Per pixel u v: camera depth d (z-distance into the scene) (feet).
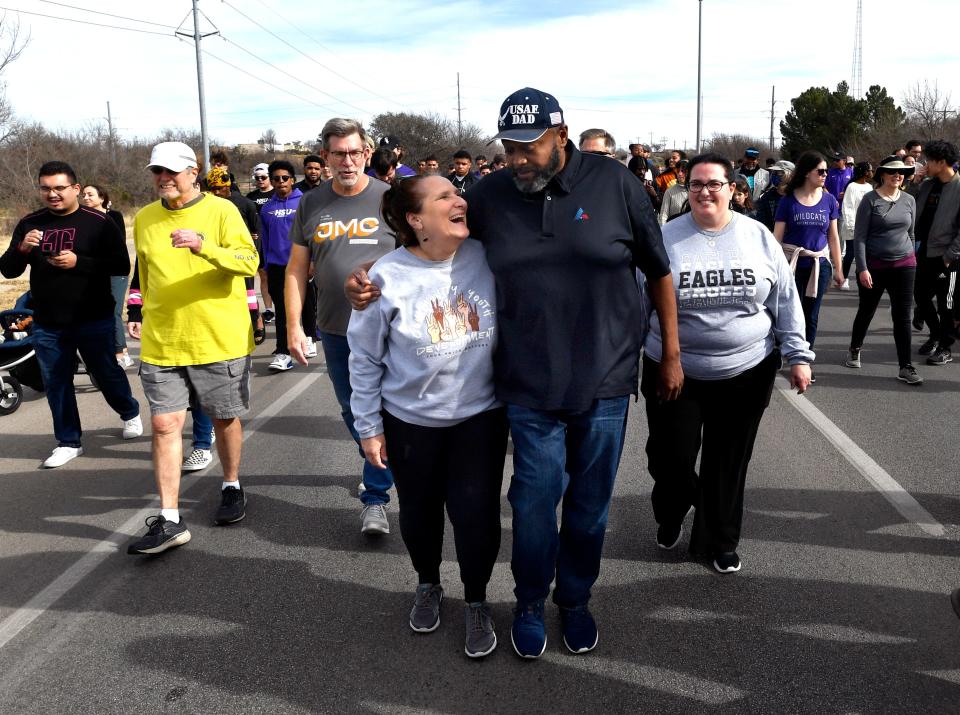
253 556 13.01
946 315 24.22
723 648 10.14
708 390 11.46
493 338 9.41
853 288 40.09
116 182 124.98
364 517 13.46
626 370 9.43
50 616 11.39
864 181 38.65
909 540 12.96
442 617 11.05
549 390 9.08
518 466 9.48
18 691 9.70
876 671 9.59
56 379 17.61
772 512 14.11
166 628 10.98
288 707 9.28
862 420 19.22
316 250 13.19
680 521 12.55
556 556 10.13
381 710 9.20
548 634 10.55
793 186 20.70
